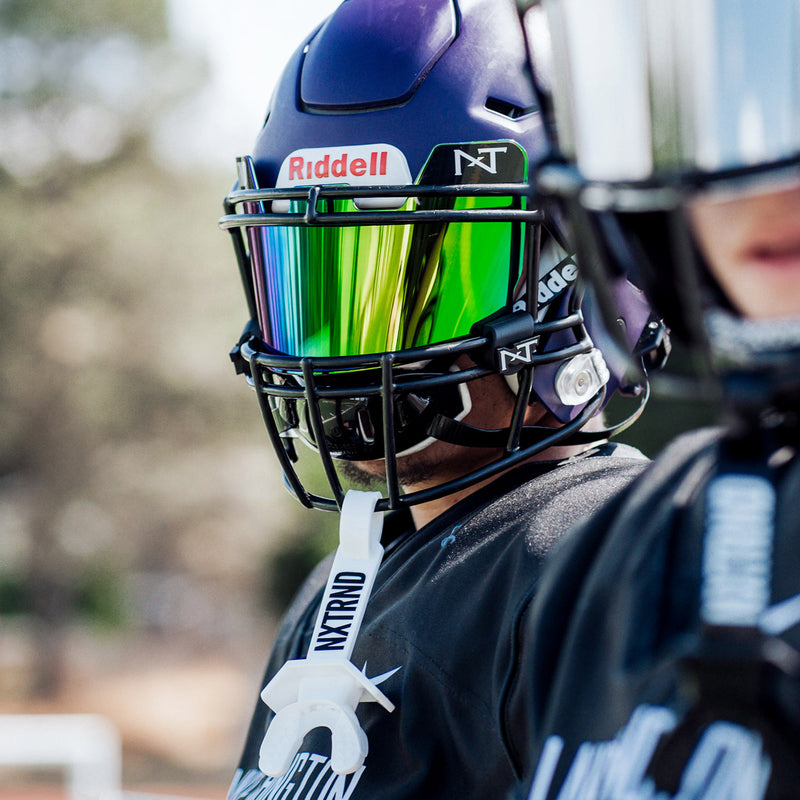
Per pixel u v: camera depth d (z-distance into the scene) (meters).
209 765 22.86
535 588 1.56
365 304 2.05
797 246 1.01
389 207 2.06
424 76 2.10
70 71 25.73
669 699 1.00
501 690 1.55
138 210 25.48
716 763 0.93
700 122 1.03
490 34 2.14
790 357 0.98
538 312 2.06
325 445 2.04
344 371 2.06
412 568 1.95
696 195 1.03
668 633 1.02
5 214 24.95
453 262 2.03
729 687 0.91
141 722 26.06
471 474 1.99
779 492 1.00
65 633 28.09
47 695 27.91
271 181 2.21
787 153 1.00
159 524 27.92
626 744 1.01
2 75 25.52
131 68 26.27
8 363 25.03
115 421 25.84
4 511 27.50
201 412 26.03
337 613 1.92
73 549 27.38
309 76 2.20
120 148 26.25
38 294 25.02
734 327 1.03
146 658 32.75
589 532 1.26
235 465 26.56
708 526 0.97
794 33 1.00
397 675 1.81
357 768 1.78
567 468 1.93
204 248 25.80
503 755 1.58
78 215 25.08
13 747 7.00
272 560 28.06
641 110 1.08
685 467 1.15
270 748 1.82
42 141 25.95
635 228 1.16
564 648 1.18
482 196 2.03
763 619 0.92
